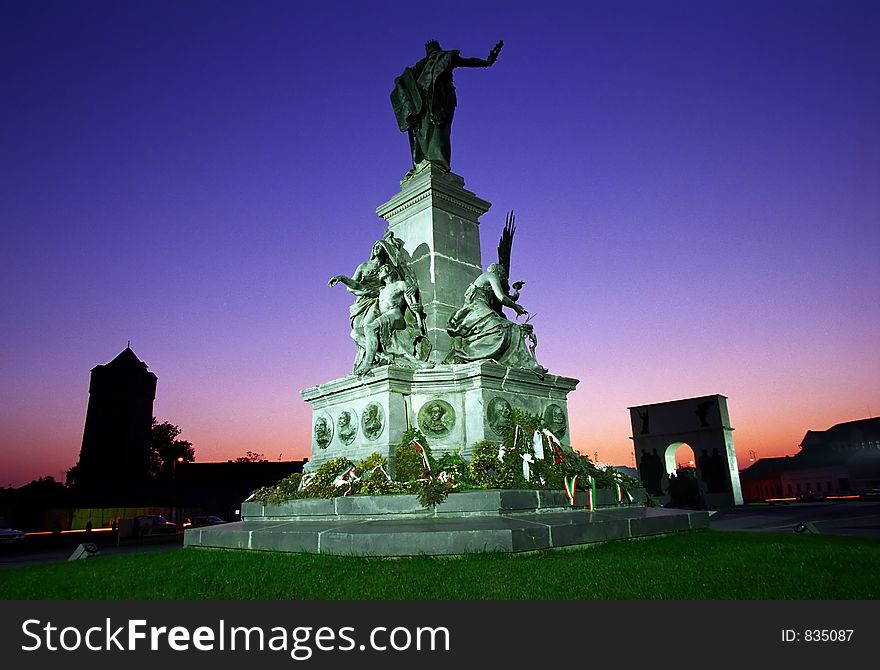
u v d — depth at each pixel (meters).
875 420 93.19
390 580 7.41
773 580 6.96
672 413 57.53
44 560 18.89
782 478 94.06
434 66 18.09
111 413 71.94
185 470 66.88
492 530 9.10
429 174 16.75
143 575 8.90
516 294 15.74
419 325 15.13
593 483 13.30
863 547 9.57
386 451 13.18
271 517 13.63
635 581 6.97
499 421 13.65
